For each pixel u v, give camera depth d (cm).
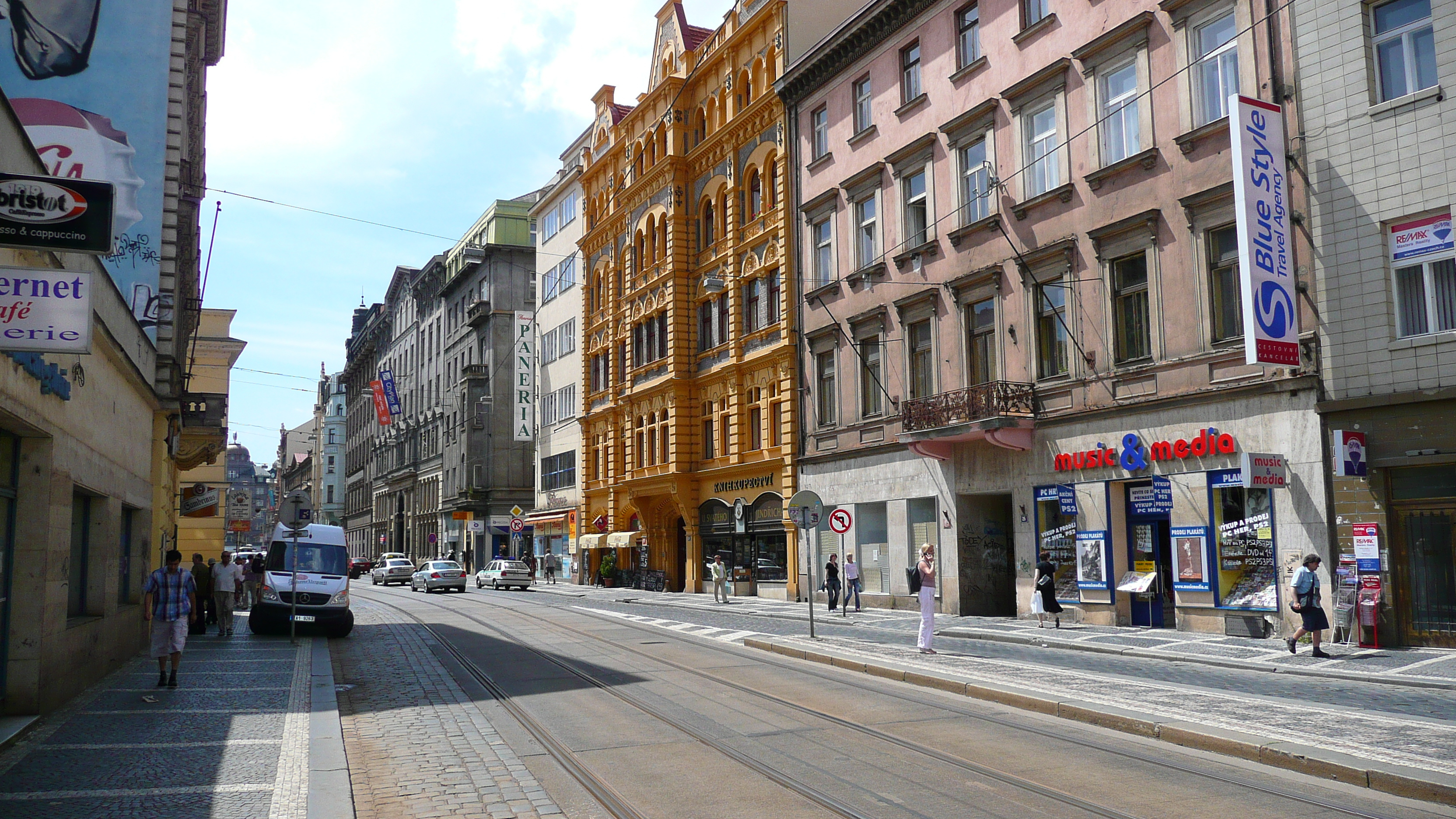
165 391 2008
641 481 4209
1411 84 1672
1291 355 1748
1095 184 2208
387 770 904
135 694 1324
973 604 2558
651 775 857
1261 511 1844
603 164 4866
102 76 1962
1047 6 2380
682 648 1836
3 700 1092
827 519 3145
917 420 2561
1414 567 1625
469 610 3036
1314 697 1170
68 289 872
